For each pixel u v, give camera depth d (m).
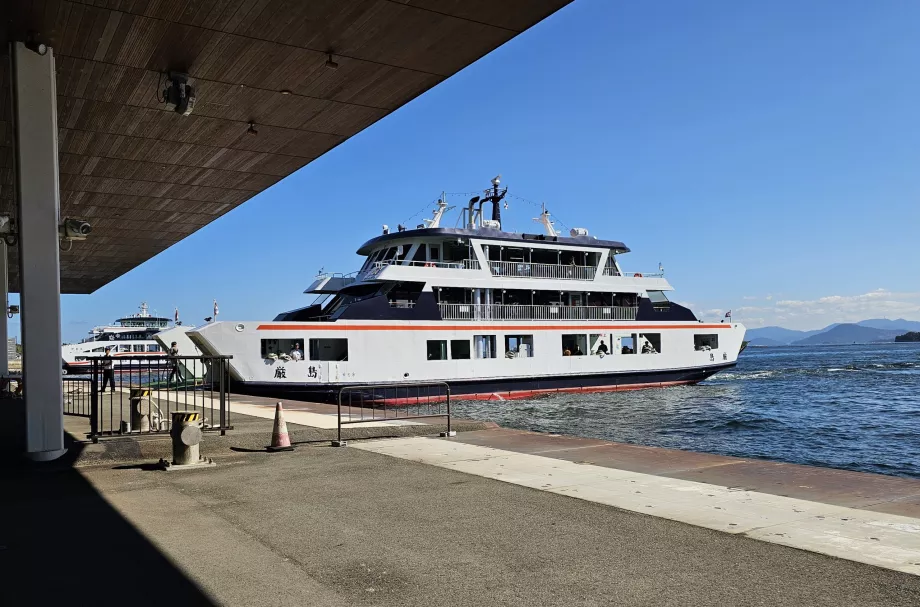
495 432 11.48
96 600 3.82
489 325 28.73
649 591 3.89
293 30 8.29
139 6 7.66
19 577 4.23
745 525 5.24
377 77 9.72
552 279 31.33
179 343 24.94
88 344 65.38
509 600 3.80
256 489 7.00
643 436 20.34
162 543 5.00
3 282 19.23
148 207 17.12
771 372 55.19
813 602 3.66
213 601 3.81
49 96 8.40
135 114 11.11
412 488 6.93
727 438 19.98
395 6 7.68
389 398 25.66
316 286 30.77
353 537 5.14
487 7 7.73
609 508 5.89
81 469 8.27
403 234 29.27
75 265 26.00
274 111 11.01
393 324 26.05
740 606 3.64
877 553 4.48
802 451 17.78
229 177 14.71
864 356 119.50
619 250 34.84
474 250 29.38
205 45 8.68
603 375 32.19
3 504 6.37
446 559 4.57
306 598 3.87
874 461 16.27
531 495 6.48
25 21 7.93
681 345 35.59
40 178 8.33
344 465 8.39
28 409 8.25
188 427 8.49
